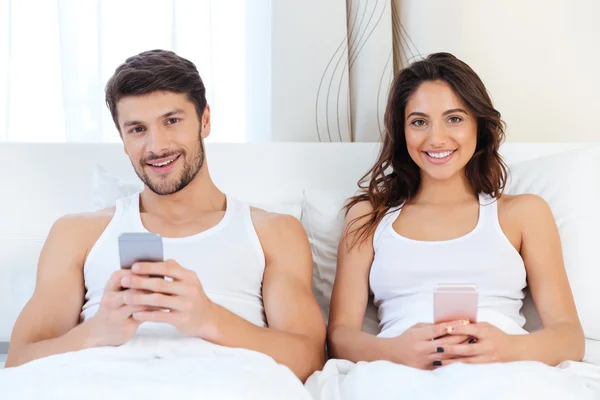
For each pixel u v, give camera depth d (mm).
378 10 2229
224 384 1108
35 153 1920
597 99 2371
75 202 1910
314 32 2223
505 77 2391
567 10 2367
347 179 1968
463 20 2391
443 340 1392
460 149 1650
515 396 1166
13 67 2299
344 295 1685
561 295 1590
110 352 1278
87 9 2281
